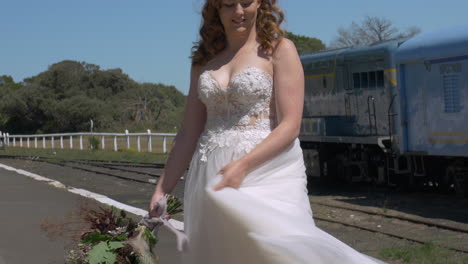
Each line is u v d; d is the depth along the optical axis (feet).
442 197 48.24
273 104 9.81
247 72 9.55
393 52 52.26
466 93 45.37
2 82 392.68
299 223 8.80
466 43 44.93
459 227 33.42
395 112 51.88
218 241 8.88
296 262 8.33
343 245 9.01
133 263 10.73
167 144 128.36
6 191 53.52
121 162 90.12
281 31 9.77
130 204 46.78
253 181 9.27
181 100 271.28
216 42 10.30
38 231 31.53
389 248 27.73
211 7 10.19
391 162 53.93
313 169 63.10
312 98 62.59
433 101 48.24
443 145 47.50
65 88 255.09
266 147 9.21
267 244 8.38
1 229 32.71
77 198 47.06
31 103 240.73
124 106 228.02
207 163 9.76
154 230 11.02
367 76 55.42
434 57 47.57
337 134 59.47
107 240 10.90
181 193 53.83
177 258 25.08
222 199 8.68
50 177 71.26
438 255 26.25
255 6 9.75
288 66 9.61
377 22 158.92
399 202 45.60
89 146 118.52
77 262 11.55
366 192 53.11
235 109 9.73
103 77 262.06
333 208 43.42
